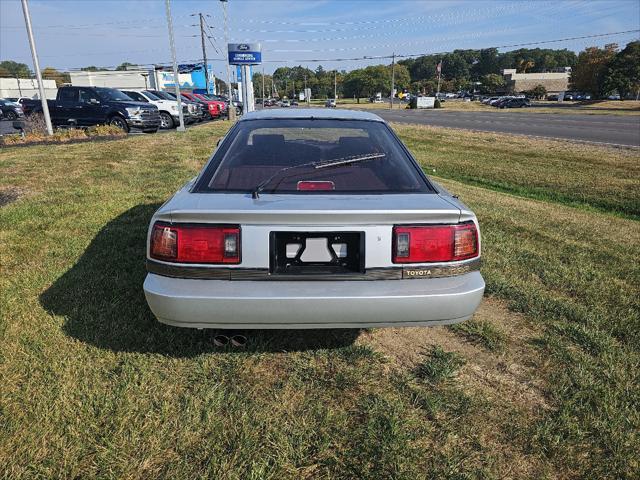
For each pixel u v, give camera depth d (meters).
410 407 2.24
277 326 2.12
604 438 2.06
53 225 4.82
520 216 5.79
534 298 3.41
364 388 2.37
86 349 2.61
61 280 3.49
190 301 2.04
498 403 2.28
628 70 78.31
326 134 2.95
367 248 2.10
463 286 2.16
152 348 2.64
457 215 2.14
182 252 2.09
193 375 2.42
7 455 1.88
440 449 1.99
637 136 18.22
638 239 4.95
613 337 2.91
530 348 2.78
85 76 46.03
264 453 1.94
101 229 4.73
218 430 2.05
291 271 2.12
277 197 2.25
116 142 13.05
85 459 1.88
